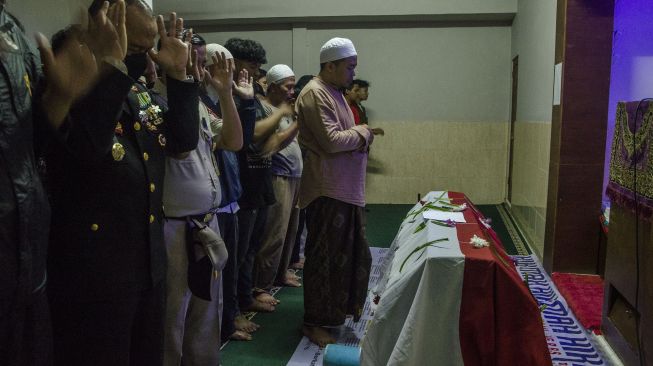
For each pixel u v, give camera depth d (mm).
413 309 1915
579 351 2752
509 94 7234
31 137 1187
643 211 2271
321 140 2688
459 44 7281
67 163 1447
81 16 1344
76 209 1451
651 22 3756
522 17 6145
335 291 2818
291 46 7523
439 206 2979
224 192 2527
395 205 7465
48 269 1446
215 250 1977
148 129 1638
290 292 3764
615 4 3764
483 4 6828
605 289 2891
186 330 2254
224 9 7219
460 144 7402
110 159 1476
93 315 1484
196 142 1864
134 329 1663
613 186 2723
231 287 2803
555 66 4133
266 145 2934
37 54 1305
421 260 1992
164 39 1740
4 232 1092
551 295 3662
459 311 1898
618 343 2629
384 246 5160
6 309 1114
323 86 2764
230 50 2887
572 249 3992
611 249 2787
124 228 1508
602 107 3863
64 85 1277
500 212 6832
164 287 1705
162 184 1684
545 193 4410
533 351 1866
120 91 1373
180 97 1776
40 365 1255
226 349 2816
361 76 7480
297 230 4156
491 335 1889
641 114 2322
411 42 7355
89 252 1453
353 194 2781
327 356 2361
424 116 7430
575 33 3828
